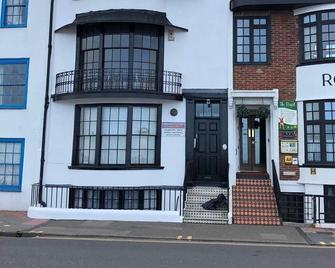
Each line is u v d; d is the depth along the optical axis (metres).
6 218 13.80
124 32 15.48
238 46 15.54
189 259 8.55
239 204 13.98
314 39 14.83
